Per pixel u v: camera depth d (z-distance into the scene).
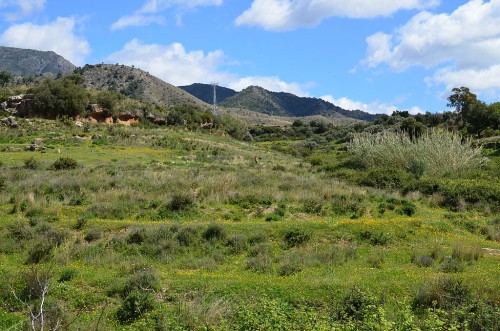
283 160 53.94
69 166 33.06
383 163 39.53
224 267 15.23
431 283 11.53
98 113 69.25
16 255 15.63
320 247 16.86
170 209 21.83
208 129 86.69
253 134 116.75
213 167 38.16
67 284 12.23
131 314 10.67
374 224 18.72
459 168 36.59
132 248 16.67
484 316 9.75
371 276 12.92
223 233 17.61
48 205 21.70
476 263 15.00
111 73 151.38
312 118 172.88
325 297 11.35
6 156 38.06
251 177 30.23
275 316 9.19
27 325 9.69
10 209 20.95
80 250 16.06
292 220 20.86
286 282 12.31
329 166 44.03
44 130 53.75
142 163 38.41
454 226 20.75
